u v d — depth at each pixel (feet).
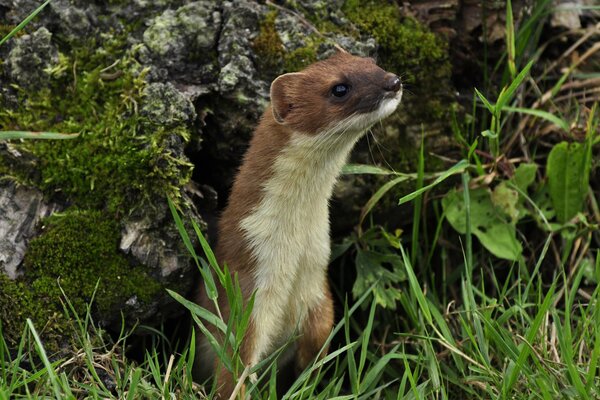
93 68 20.53
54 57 20.24
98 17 21.02
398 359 21.68
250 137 21.54
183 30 20.86
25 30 20.44
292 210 19.43
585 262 19.80
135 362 19.04
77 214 19.17
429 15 23.40
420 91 23.04
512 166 23.11
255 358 19.54
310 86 19.04
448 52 23.48
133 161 19.17
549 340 19.33
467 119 23.49
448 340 18.97
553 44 25.31
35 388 16.37
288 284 19.75
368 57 20.71
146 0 21.20
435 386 17.95
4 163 19.29
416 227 21.21
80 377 17.92
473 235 23.21
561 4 25.18
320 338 20.90
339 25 22.21
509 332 19.02
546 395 15.51
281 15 21.75
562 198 22.66
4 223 18.85
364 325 22.97
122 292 19.11
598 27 24.93
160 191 19.22
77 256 18.94
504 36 23.81
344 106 18.79
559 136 23.95
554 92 23.62
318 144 19.08
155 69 20.48
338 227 23.20
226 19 21.25
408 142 22.91
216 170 22.71
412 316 20.79
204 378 21.39
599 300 17.97
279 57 21.40
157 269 19.29
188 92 20.57
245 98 20.97
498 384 17.39
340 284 23.82
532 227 23.52
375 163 22.65
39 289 18.56
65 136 17.20
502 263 23.11
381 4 22.94
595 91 24.21
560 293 20.47
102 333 18.94
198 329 20.71
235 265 19.62
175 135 19.56
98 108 20.03
